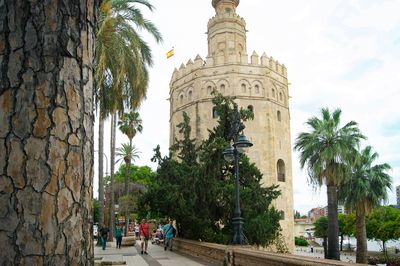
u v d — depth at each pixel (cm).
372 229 5350
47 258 211
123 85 2219
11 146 218
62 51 237
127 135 5578
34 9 235
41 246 211
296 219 12688
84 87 246
